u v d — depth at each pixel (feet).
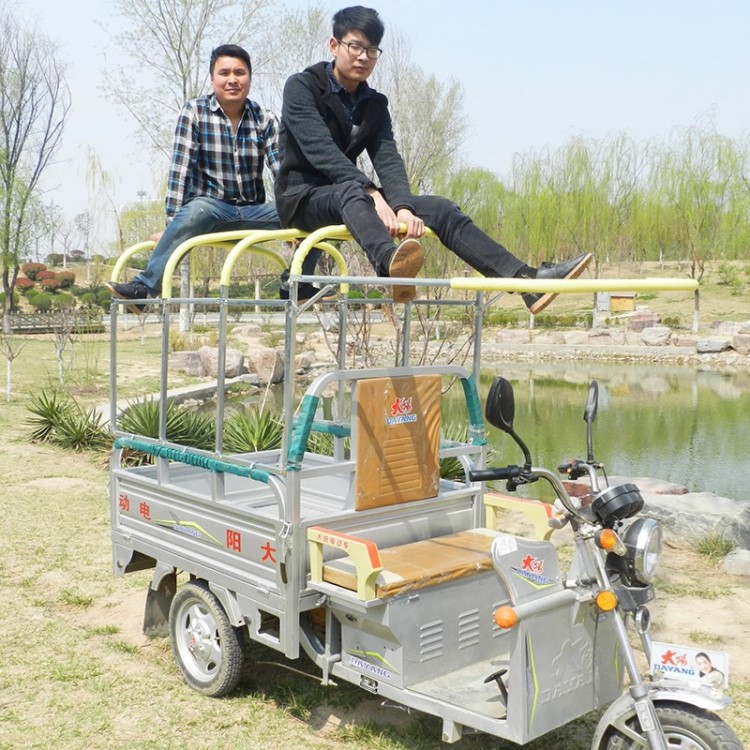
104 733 12.58
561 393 70.28
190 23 96.12
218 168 16.42
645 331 107.76
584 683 10.77
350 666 11.80
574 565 10.58
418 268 11.12
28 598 18.38
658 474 37.19
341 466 12.23
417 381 13.12
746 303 141.69
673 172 139.33
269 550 12.00
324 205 12.85
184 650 14.16
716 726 9.32
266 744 12.29
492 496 14.16
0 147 110.01
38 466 32.35
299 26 93.76
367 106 13.71
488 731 10.26
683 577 20.04
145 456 31.71
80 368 68.28
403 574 11.16
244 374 67.51
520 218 142.61
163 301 14.15
